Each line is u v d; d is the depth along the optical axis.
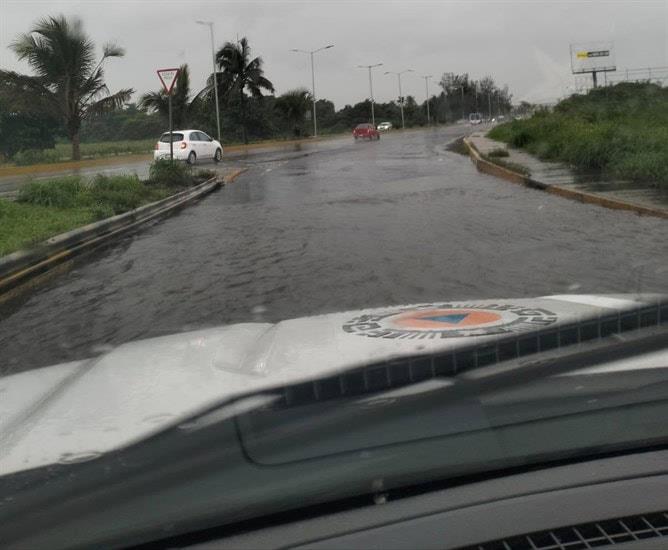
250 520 1.81
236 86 55.59
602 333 2.75
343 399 2.16
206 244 11.88
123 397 2.41
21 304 8.49
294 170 27.80
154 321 7.35
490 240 10.71
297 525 1.77
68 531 1.81
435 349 2.51
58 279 9.79
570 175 18.61
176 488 1.86
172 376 2.59
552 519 1.70
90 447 2.04
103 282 9.41
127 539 1.79
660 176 15.75
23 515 1.84
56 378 3.08
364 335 2.87
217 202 18.28
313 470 1.89
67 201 16.20
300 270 9.30
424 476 1.88
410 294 7.76
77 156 37.34
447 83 73.50
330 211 14.99
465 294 7.63
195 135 33.12
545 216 12.86
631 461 1.99
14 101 35.16
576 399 2.17
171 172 21.22
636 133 21.44
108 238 13.15
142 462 1.95
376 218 13.58
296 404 2.15
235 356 2.85
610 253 9.48
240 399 2.21
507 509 1.75
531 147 27.72
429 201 15.84
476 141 37.47
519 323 2.92
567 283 7.97
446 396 2.16
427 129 71.75
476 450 1.96
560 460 2.00
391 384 2.24
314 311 7.30
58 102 35.88
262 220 14.27
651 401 2.17
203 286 8.78
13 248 10.84
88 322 7.48
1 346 6.81
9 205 15.09
